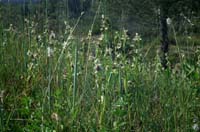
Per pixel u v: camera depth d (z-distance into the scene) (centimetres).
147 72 450
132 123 374
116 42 441
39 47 489
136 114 379
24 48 486
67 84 389
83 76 396
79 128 346
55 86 405
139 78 412
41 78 427
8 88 421
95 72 388
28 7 561
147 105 388
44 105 364
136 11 1923
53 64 429
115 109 362
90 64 411
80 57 421
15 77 440
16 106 390
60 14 518
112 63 401
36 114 358
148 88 412
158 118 384
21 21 552
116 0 1869
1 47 480
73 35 448
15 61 466
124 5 1864
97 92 375
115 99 374
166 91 412
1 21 534
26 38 516
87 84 383
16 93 415
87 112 359
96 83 382
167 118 383
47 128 340
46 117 355
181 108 389
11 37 516
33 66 449
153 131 377
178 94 403
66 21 475
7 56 470
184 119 383
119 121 358
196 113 406
